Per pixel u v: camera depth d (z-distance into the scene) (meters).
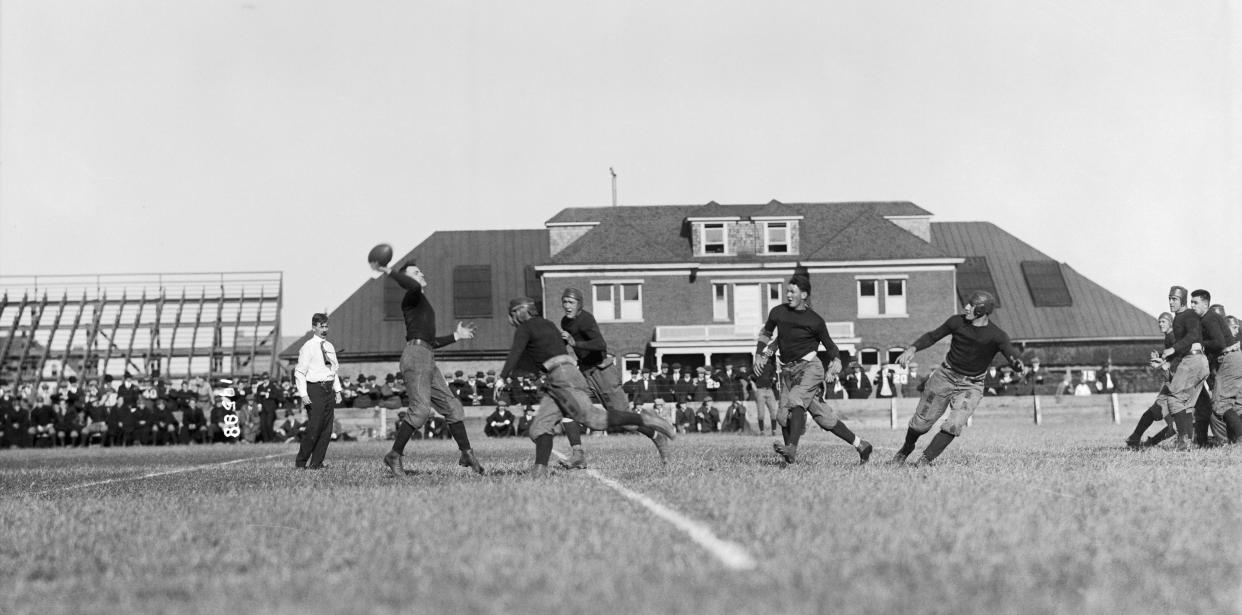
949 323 13.29
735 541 7.25
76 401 39.97
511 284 69.75
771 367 27.66
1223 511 8.39
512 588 5.84
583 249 65.38
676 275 64.50
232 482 14.03
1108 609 5.13
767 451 19.69
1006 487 10.20
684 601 5.39
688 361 64.06
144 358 66.44
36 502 11.45
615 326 64.25
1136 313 68.69
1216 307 17.66
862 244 65.00
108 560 7.32
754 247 65.19
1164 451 16.77
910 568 6.17
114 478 16.66
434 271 70.06
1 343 68.12
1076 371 67.62
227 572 6.77
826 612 5.11
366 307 68.56
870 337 64.31
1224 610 5.15
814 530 7.57
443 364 66.75
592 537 7.38
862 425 44.75
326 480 13.80
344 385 44.25
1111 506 8.71
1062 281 70.12
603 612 5.20
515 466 15.86
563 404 12.89
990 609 5.18
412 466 16.69
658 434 14.10
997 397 45.69
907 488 10.09
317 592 5.95
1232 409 17.78
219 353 66.75
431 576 6.27
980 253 72.19
